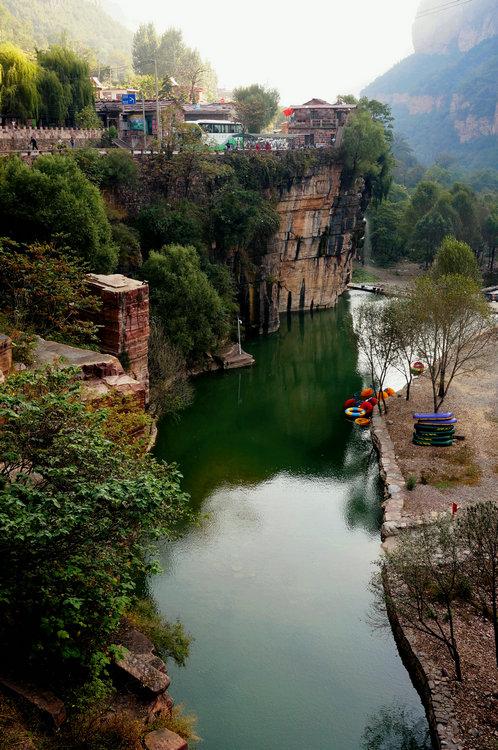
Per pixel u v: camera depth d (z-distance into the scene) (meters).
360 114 98.19
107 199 67.44
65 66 84.12
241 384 67.00
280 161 87.00
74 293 40.50
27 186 48.75
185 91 146.25
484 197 165.62
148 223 68.62
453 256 74.38
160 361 54.41
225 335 69.88
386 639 30.41
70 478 18.08
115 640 23.39
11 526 16.30
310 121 115.88
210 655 28.92
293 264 95.25
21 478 18.02
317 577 34.81
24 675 18.56
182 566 35.28
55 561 17.83
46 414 18.73
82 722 18.20
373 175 106.62
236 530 39.28
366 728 25.58
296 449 52.16
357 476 47.31
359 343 63.41
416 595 28.41
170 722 21.69
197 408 59.66
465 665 27.27
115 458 18.98
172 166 72.25
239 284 81.31
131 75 179.25
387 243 136.38
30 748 15.91
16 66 71.38
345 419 58.72
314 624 31.17
